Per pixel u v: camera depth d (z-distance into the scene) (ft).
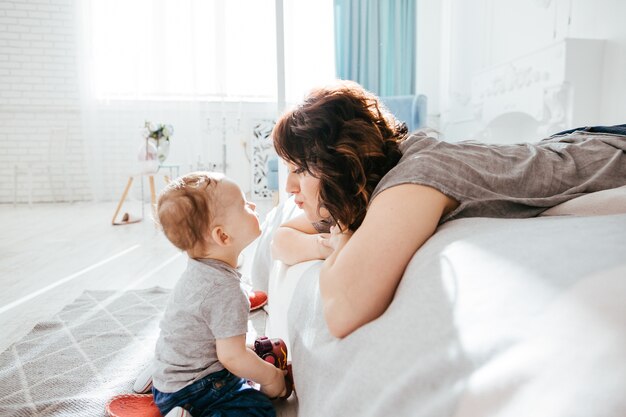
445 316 1.30
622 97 8.01
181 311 2.59
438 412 1.10
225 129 17.38
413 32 15.39
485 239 1.52
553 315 1.04
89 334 4.54
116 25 16.31
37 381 3.58
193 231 2.61
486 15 12.89
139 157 11.12
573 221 1.50
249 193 17.53
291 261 3.38
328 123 2.13
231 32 16.92
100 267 7.39
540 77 9.12
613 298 0.99
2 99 17.06
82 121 16.72
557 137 3.21
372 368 1.45
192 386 2.55
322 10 15.47
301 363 2.22
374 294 1.75
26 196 17.44
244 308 2.62
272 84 17.31
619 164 2.36
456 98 14.67
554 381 0.91
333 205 2.18
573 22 9.27
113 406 3.03
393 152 2.24
